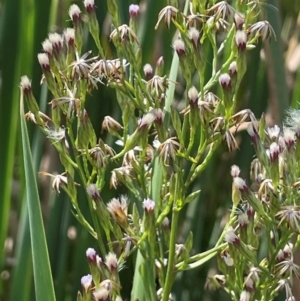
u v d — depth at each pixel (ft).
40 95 2.56
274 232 2.02
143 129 2.03
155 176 2.09
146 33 2.43
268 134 2.08
